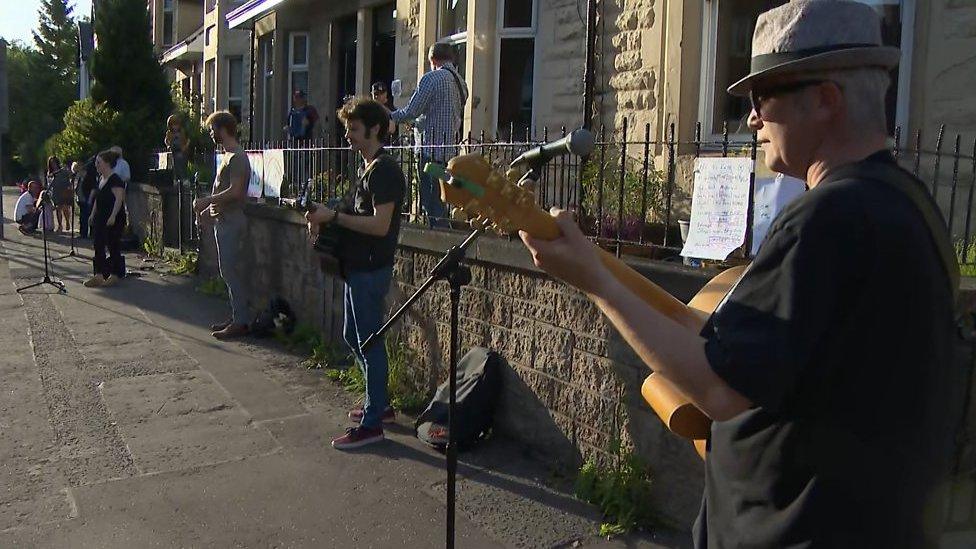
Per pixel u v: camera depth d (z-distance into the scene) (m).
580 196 4.92
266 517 3.88
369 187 4.62
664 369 1.50
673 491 3.69
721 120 6.41
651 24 6.81
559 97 7.96
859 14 1.52
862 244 1.39
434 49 6.67
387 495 4.11
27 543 3.62
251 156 8.79
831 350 1.40
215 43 19.00
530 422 4.54
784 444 1.48
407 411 5.37
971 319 2.96
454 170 1.71
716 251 3.82
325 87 13.33
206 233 10.48
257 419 5.24
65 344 7.21
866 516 1.42
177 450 4.71
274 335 7.45
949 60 5.18
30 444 4.80
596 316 4.05
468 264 4.99
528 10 8.46
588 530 3.72
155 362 6.59
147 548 3.58
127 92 17.64
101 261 10.28
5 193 39.66
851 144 1.54
